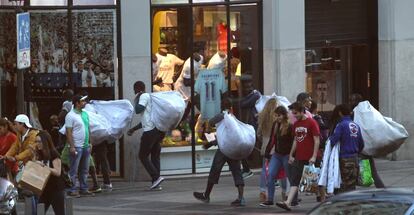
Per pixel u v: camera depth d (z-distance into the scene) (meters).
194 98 47.78
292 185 38.12
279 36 48.47
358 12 53.38
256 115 46.97
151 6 46.59
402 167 50.66
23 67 35.16
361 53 54.00
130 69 46.16
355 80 54.19
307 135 37.66
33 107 46.94
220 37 48.09
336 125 37.84
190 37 47.44
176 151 47.69
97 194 43.31
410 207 20.50
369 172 39.34
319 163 39.03
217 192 43.97
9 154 34.53
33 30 46.66
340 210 21.30
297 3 49.09
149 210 38.88
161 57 47.16
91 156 43.28
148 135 43.88
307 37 51.66
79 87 46.78
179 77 47.50
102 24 46.50
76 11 46.50
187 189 44.88
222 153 39.41
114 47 46.53
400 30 52.28
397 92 52.41
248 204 40.19
